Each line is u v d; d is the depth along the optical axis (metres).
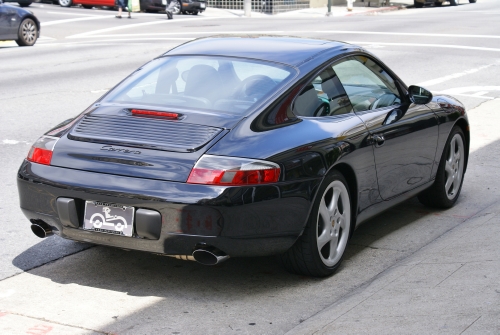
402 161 5.66
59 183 4.48
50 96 11.97
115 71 14.98
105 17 31.28
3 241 5.56
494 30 24.55
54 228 4.64
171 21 29.86
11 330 4.07
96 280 4.85
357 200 5.13
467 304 4.05
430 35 22.80
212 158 4.30
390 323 3.89
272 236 4.42
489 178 7.70
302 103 4.88
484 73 15.19
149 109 4.77
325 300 4.58
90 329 4.11
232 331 4.11
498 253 4.92
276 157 4.41
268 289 4.75
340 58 5.39
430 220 6.33
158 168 4.32
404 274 4.72
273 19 31.88
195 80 5.05
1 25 19.33
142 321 4.23
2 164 7.80
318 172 4.61
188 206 4.21
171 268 5.09
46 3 37.69
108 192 4.34
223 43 5.59
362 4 43.72
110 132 4.62
